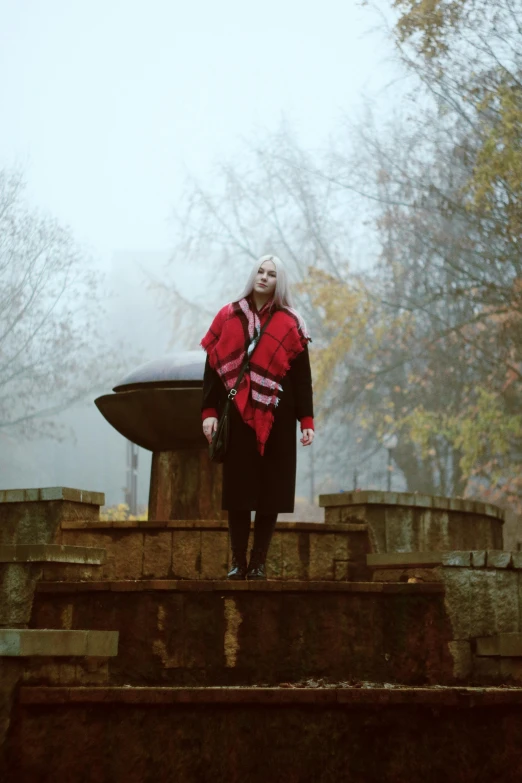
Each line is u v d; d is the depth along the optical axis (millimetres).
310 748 3961
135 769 3924
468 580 4977
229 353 5113
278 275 5188
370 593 4887
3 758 3914
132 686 4430
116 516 17562
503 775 4020
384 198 21438
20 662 4039
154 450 7188
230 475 5055
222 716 3969
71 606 4961
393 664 4828
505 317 16734
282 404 5109
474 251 17641
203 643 4785
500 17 14539
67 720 3969
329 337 24828
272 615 4809
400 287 21766
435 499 6500
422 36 14852
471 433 16953
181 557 5879
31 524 6047
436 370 21812
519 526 17422
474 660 4883
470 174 17391
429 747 4004
